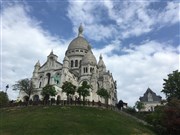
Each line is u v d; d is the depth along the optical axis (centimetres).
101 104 8662
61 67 11875
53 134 5041
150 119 7031
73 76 12556
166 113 6097
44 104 8481
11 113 7488
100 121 6184
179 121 5769
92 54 14050
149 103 13100
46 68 12262
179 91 7938
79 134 5084
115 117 7106
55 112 7038
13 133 5184
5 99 10100
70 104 8412
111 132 5381
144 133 5778
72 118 6306
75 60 14375
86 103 8525
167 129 6278
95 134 5150
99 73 14075
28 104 8688
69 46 15312
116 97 14762
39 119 6188
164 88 8206
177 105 6238
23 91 11025
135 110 10106
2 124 6003
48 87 9238
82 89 9219
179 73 8194
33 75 12250
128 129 5806
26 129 5397
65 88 9081
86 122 5997
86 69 13300
